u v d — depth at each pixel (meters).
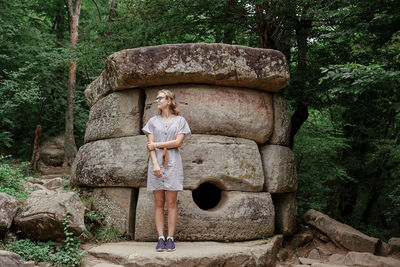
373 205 13.30
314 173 10.09
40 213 4.47
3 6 15.45
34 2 17.00
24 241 4.57
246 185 5.49
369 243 6.02
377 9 6.53
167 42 10.30
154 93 5.59
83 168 6.02
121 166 5.46
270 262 5.03
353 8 6.61
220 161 5.34
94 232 5.39
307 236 6.33
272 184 5.85
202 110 5.44
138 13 9.53
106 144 5.79
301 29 8.09
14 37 16.19
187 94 5.49
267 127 5.88
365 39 7.74
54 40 18.09
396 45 7.51
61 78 19.23
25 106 16.69
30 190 5.86
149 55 5.32
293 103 9.12
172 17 9.23
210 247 4.67
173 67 5.25
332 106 9.79
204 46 5.30
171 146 4.54
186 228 5.07
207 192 7.04
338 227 6.27
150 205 5.16
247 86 5.71
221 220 5.18
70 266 4.21
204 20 9.16
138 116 5.71
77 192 6.21
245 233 5.32
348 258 5.56
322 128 11.04
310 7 7.21
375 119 8.76
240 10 8.57
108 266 4.15
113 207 5.54
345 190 12.38
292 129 8.73
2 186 5.48
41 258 4.26
